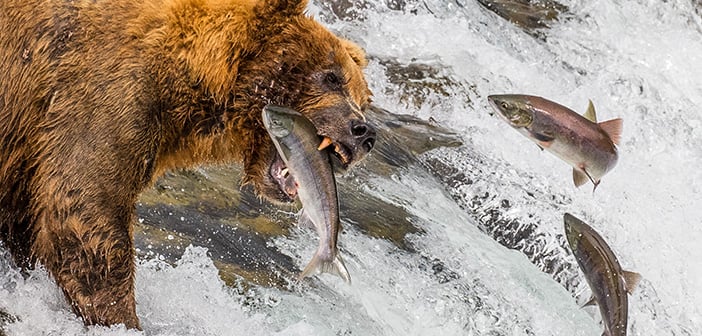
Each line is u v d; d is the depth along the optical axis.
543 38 41.53
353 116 22.14
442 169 32.03
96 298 20.78
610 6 43.12
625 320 21.28
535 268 28.92
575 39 41.78
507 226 30.45
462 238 28.84
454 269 27.25
